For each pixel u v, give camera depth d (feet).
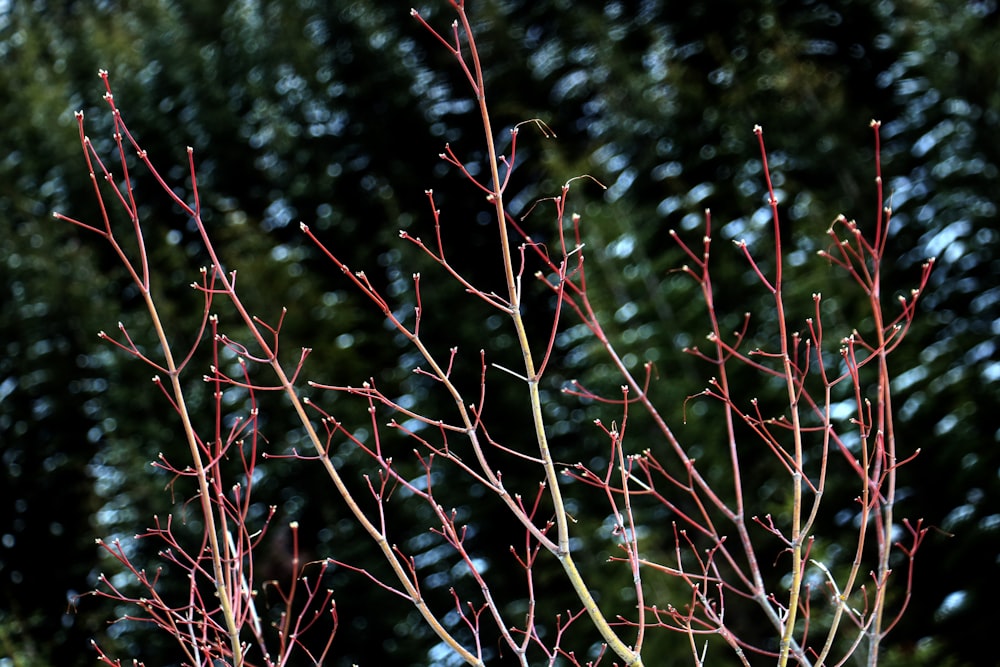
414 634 48.06
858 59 72.64
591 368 49.37
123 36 98.94
